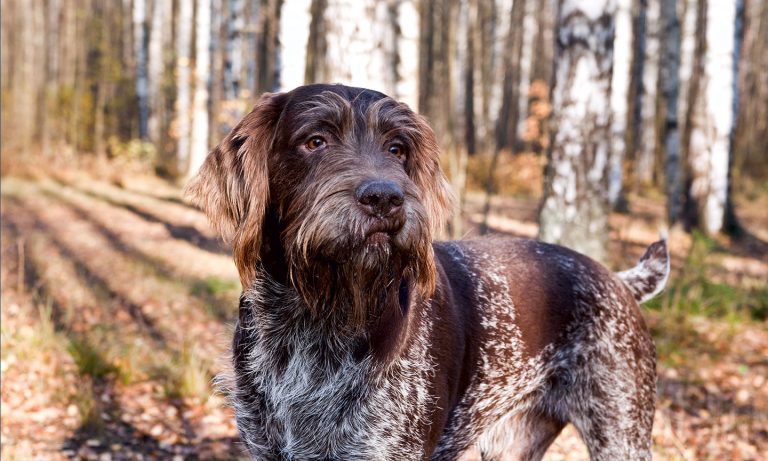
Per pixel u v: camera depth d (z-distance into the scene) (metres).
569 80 7.43
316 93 2.74
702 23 28.25
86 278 10.17
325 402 2.90
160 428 5.76
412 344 2.94
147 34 33.53
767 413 6.54
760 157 34.38
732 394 6.94
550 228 7.55
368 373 2.86
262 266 2.89
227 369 3.22
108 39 35.78
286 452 2.98
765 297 9.73
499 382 3.41
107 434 5.63
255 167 2.75
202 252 12.39
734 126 16.58
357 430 2.90
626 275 4.12
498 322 3.38
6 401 6.01
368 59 7.21
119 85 32.72
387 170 2.55
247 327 3.00
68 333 7.67
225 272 10.90
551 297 3.59
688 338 8.24
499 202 20.56
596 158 7.43
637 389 3.65
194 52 31.88
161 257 11.84
